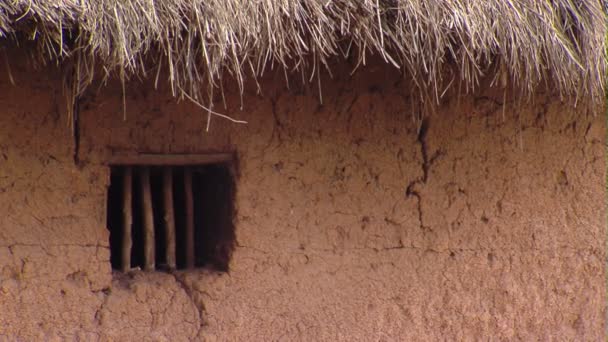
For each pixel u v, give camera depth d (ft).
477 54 38.27
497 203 44.70
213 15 33.83
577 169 45.96
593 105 43.83
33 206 38.04
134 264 42.88
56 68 38.11
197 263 43.04
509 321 45.06
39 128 38.09
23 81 37.76
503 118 44.57
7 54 36.73
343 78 42.14
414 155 43.32
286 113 41.47
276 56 35.40
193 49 34.32
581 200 46.11
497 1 37.32
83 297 38.65
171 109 39.93
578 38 39.06
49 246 38.24
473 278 44.37
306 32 35.78
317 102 41.91
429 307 43.68
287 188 41.52
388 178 42.98
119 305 39.17
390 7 35.63
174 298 40.06
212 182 42.80
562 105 45.42
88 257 38.78
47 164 38.22
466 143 44.06
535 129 45.16
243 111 40.88
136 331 39.42
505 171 44.75
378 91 42.68
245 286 40.93
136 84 39.34
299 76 41.42
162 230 42.75
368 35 35.40
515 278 45.11
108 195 42.63
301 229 41.73
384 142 42.91
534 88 43.21
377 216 42.83
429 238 43.65
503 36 37.24
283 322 41.45
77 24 32.30
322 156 42.04
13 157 37.76
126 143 39.42
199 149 40.42
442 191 43.78
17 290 37.76
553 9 39.04
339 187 42.29
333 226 42.22
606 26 39.60
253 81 40.86
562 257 45.88
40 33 32.55
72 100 38.11
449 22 35.81
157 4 33.55
